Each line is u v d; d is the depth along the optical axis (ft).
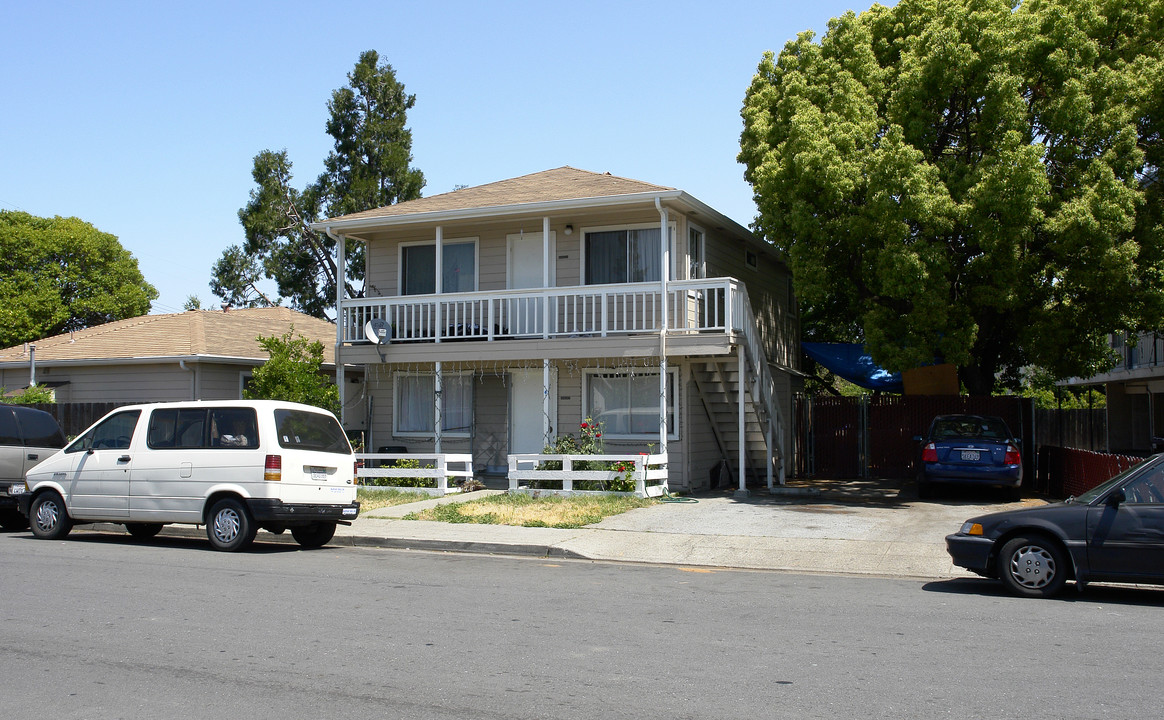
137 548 40.70
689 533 43.27
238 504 39.40
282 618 26.45
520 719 17.90
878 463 72.18
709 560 38.24
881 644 23.71
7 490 46.26
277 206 135.95
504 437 67.46
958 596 30.76
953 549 31.50
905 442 71.46
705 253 66.08
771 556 38.63
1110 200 53.31
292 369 58.70
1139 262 57.06
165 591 30.35
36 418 48.75
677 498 55.98
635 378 63.72
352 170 137.28
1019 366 86.48
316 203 137.08
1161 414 110.83
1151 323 59.62
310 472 40.16
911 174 54.80
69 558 37.55
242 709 18.52
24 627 25.21
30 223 141.49
